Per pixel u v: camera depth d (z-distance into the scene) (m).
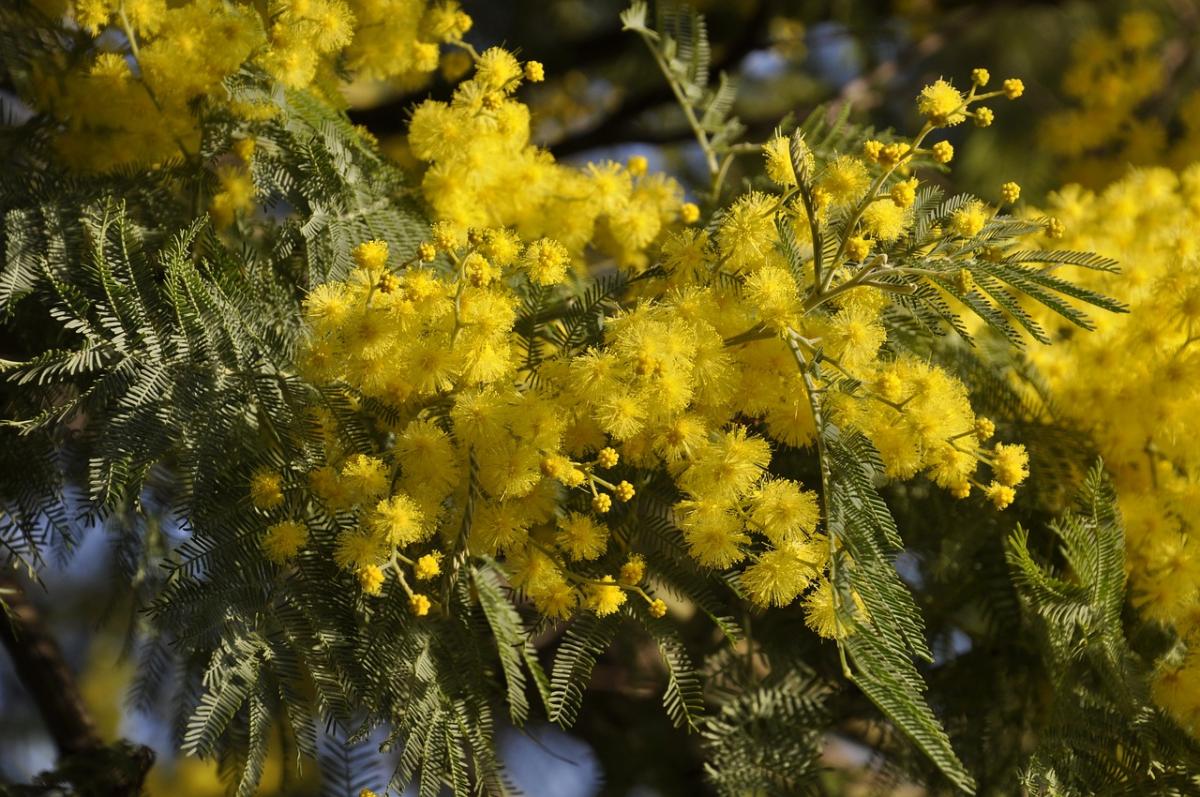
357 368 0.47
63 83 0.50
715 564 0.47
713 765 0.50
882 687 0.46
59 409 0.47
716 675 0.50
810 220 0.47
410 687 0.48
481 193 0.50
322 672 0.47
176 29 0.50
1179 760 0.48
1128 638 0.50
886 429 0.47
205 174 0.50
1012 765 0.50
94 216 0.48
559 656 0.48
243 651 0.47
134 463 0.46
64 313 0.47
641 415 0.46
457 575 0.47
